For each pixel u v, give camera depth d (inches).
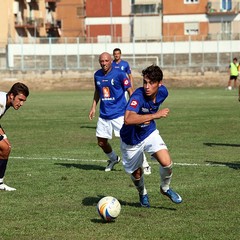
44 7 7677.2
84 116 2541.8
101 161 1321.4
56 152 1469.0
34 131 1966.0
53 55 5748.0
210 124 2124.8
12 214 826.8
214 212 829.8
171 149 1498.5
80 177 1114.1
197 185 1019.3
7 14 6722.4
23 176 1124.5
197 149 1498.5
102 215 771.4
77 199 920.9
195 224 766.5
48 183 1052.5
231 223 770.2
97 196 941.8
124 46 5836.6
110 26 7308.1
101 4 7313.0
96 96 1258.0
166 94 823.1
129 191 978.1
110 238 707.4
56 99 3767.2
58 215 818.2
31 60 5733.3
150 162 1300.4
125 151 839.1
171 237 707.4
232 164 1248.2
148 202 864.3
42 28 7603.4
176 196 837.2
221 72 5457.7
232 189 984.9
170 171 820.0
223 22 6958.7
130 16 7239.2
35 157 1380.4
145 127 824.3
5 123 2245.3
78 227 756.0
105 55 1221.1
